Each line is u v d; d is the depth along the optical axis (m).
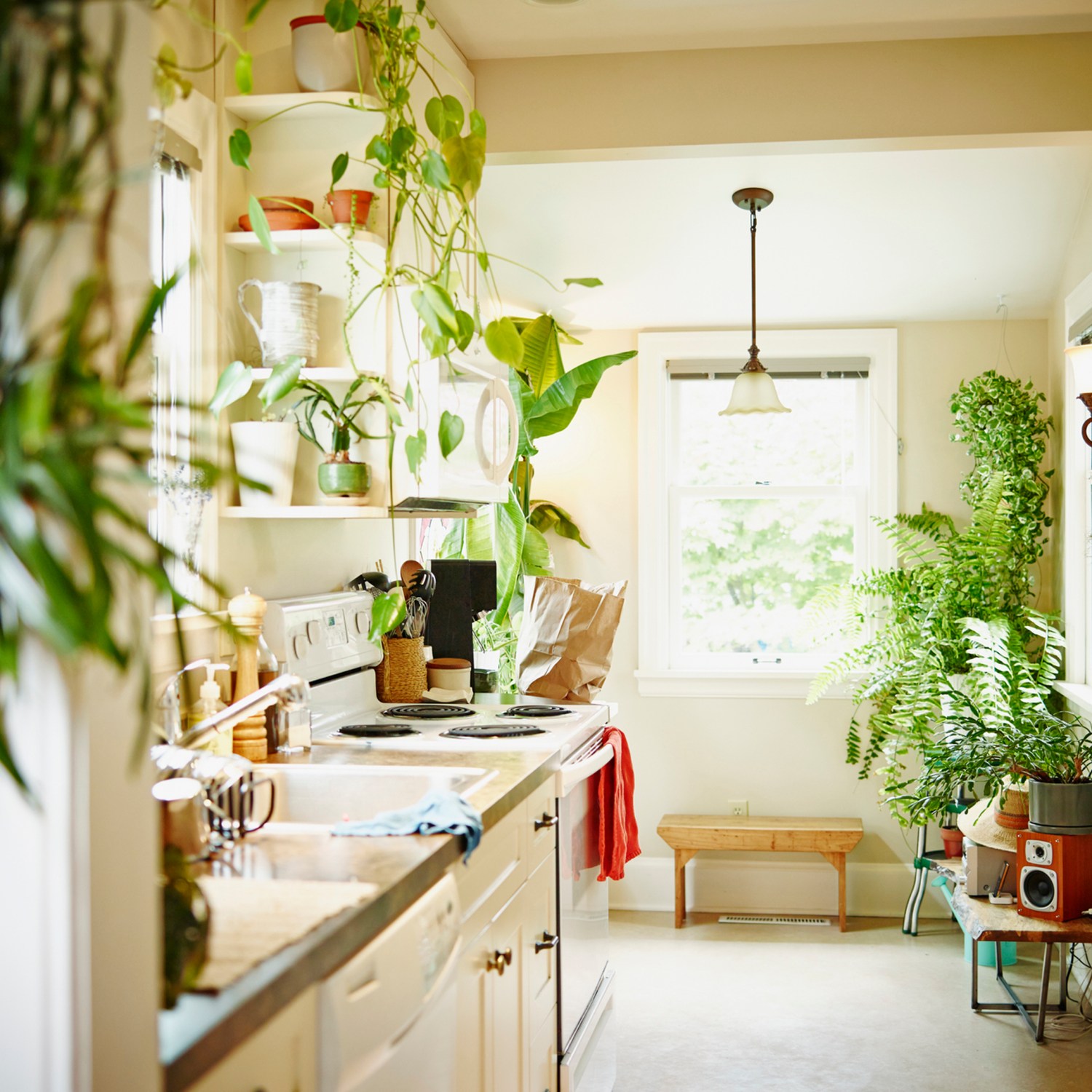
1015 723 3.44
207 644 2.15
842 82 2.97
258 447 2.23
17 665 0.81
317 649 2.57
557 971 2.48
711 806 4.70
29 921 0.83
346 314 2.36
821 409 4.77
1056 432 4.35
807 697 4.32
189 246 2.16
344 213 2.24
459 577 3.47
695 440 4.83
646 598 4.74
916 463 4.62
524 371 4.12
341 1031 1.16
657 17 2.83
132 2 0.89
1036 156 3.60
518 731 2.59
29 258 0.79
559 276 4.31
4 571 0.75
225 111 2.27
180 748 1.58
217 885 1.32
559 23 2.86
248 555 2.38
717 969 3.97
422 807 1.69
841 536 4.75
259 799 1.72
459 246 2.97
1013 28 2.88
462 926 1.71
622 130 3.04
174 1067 0.90
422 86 2.66
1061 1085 3.02
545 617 3.28
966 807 4.12
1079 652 4.03
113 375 0.86
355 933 1.22
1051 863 3.12
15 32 0.76
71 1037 0.83
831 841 4.35
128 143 0.88
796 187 3.77
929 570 4.22
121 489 0.87
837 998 3.68
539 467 4.81
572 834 2.64
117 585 0.87
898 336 4.63
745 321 4.68
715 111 3.01
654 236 4.06
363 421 2.37
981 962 3.96
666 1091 3.00
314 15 2.25
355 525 3.06
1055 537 4.37
